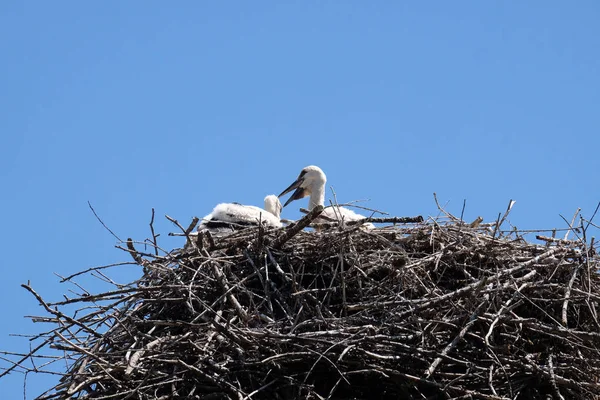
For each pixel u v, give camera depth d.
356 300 14.20
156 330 14.08
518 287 13.81
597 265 14.54
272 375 13.01
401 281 13.92
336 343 12.42
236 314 13.55
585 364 13.34
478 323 13.37
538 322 13.20
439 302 13.12
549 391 13.40
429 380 12.81
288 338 12.63
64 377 13.34
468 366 12.84
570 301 13.98
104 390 12.85
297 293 13.53
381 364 12.95
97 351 13.47
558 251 14.46
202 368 12.88
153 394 12.98
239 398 12.36
